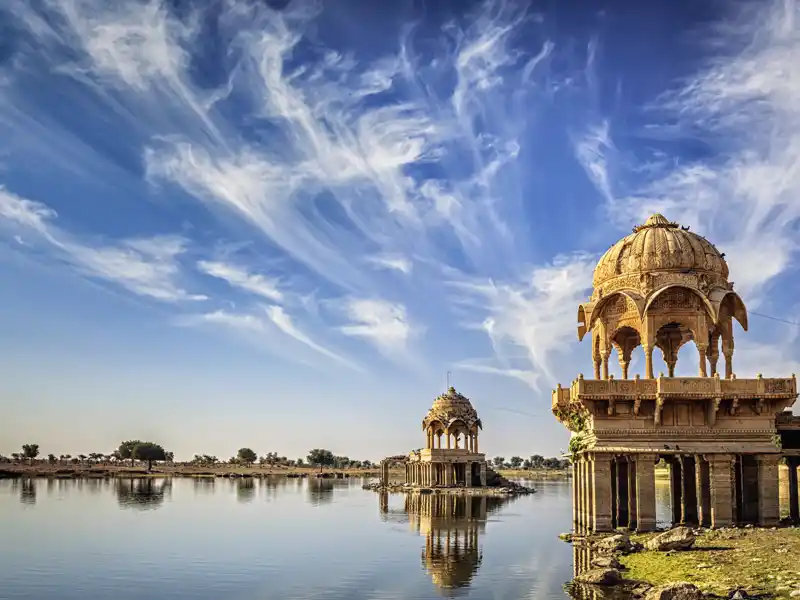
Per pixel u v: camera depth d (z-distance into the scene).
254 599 39.91
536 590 40.12
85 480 197.12
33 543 62.00
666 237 54.94
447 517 87.44
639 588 36.28
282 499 123.31
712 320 52.69
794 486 55.84
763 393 49.97
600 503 51.16
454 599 38.91
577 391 50.84
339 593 41.19
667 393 49.94
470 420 158.38
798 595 31.77
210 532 70.75
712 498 50.53
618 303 55.25
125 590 42.62
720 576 36.25
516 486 159.62
